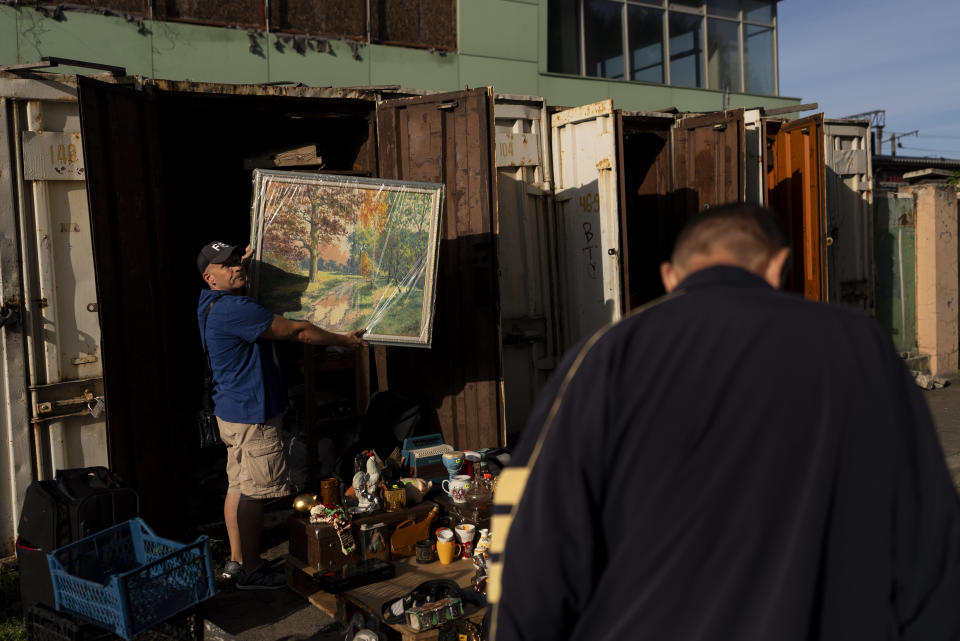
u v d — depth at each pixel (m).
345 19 7.38
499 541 1.26
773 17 11.85
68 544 2.95
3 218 3.87
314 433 5.19
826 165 7.91
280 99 4.93
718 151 6.21
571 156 5.98
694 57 10.96
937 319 8.96
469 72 8.30
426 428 5.15
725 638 1.03
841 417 1.07
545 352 6.19
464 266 5.00
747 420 1.07
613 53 10.08
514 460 1.27
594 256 5.84
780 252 1.33
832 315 1.16
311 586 3.66
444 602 3.09
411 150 5.12
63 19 5.91
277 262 4.06
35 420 4.00
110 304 3.95
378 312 4.20
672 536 1.07
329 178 4.12
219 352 3.67
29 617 2.97
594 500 1.15
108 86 3.99
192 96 4.61
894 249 8.88
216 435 4.06
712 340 1.12
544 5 9.00
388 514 3.71
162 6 6.38
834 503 1.06
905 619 1.11
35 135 3.95
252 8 6.86
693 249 1.32
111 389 3.92
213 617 3.52
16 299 3.92
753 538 1.04
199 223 6.60
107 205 3.96
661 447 1.10
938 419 7.05
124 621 2.52
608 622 1.11
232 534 3.83
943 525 1.11
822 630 1.06
